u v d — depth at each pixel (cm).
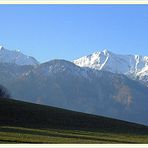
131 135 6519
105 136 6053
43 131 6197
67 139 5141
